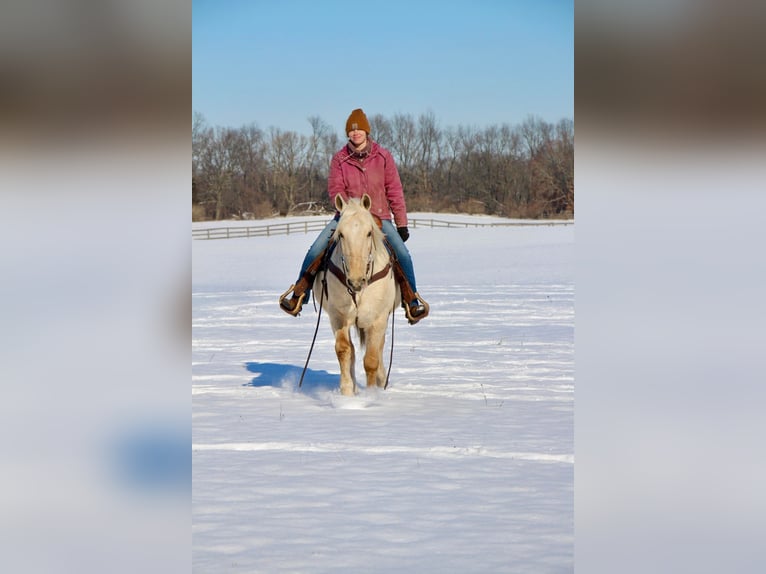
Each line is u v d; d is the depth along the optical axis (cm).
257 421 850
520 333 1748
